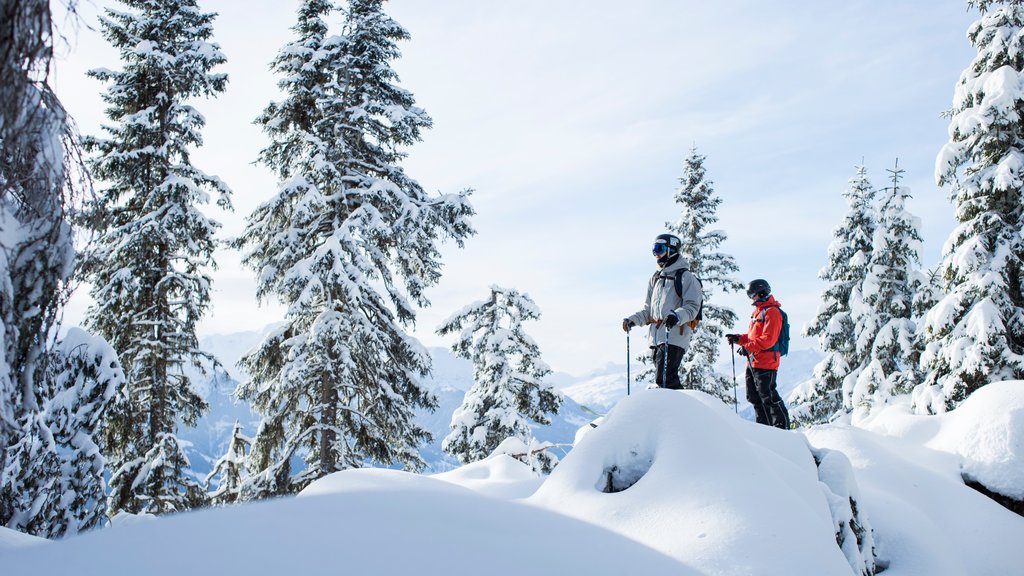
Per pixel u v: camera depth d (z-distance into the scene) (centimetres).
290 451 1411
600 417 797
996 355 1320
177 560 242
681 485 418
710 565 340
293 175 1529
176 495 1402
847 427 896
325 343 1408
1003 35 1394
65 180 341
